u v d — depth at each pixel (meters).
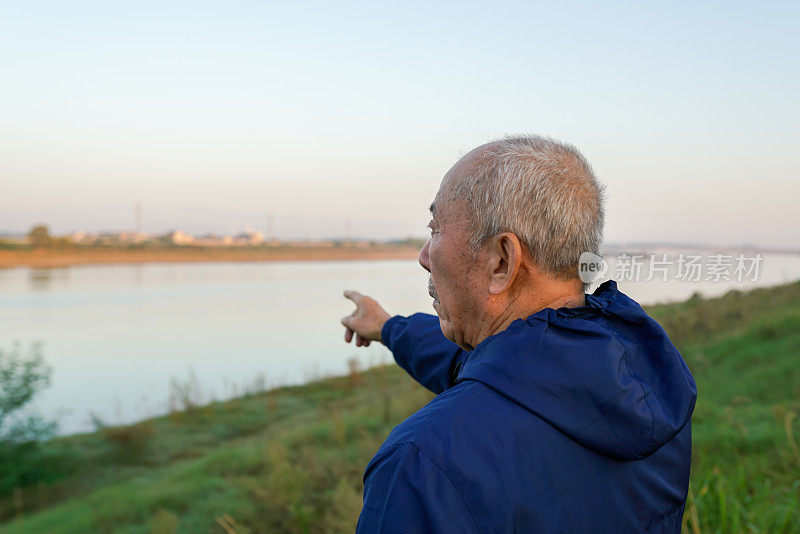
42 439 8.73
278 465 5.20
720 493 2.70
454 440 0.68
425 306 31.06
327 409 10.39
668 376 0.80
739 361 8.14
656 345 0.82
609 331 0.77
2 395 8.68
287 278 78.75
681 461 0.88
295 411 11.19
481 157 0.84
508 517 0.65
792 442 3.79
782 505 2.84
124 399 13.58
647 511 0.79
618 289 0.88
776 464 3.73
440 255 0.87
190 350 21.92
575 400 0.71
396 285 58.19
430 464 0.67
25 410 9.27
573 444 0.71
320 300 45.88
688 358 8.59
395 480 0.68
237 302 44.53
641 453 0.72
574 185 0.80
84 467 8.26
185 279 76.44
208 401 12.42
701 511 2.74
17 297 48.41
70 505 6.43
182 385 14.86
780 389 6.40
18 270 95.38
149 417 11.30
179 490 5.54
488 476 0.66
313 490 4.87
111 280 72.81
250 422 10.53
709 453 4.20
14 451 8.11
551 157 0.81
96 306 41.12
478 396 0.73
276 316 35.16
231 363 19.09
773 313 10.77
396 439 0.73
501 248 0.80
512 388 0.71
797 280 13.75
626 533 0.75
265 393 13.13
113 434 9.12
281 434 7.98
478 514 0.65
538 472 0.68
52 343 23.73
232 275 86.38
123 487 6.63
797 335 8.48
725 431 4.59
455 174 0.86
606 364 0.71
